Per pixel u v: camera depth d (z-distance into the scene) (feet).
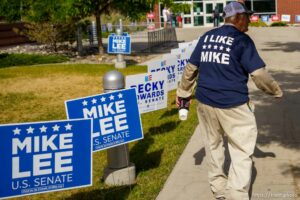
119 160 18.42
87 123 13.67
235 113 14.44
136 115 17.22
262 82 14.16
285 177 18.08
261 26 126.00
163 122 27.91
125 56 67.72
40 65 59.67
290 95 33.01
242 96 14.42
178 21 140.67
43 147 13.19
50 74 51.08
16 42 91.81
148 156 21.72
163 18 132.46
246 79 14.58
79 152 13.66
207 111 14.93
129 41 53.11
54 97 38.60
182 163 20.47
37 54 69.87
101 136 16.62
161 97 24.34
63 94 39.68
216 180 15.87
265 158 20.25
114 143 16.87
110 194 17.57
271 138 23.20
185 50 31.50
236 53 14.21
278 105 30.09
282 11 139.64
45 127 13.16
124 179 18.44
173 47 81.05
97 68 54.44
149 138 24.86
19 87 43.91
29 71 53.83
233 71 14.33
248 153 14.55
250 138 14.57
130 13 66.13
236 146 14.69
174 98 35.06
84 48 79.00
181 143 23.39
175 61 29.55
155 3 64.18
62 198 17.87
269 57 56.08
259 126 25.44
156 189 17.65
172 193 17.30
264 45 72.38
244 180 14.42
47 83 45.44
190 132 25.30
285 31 102.94
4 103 36.88
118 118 16.89
